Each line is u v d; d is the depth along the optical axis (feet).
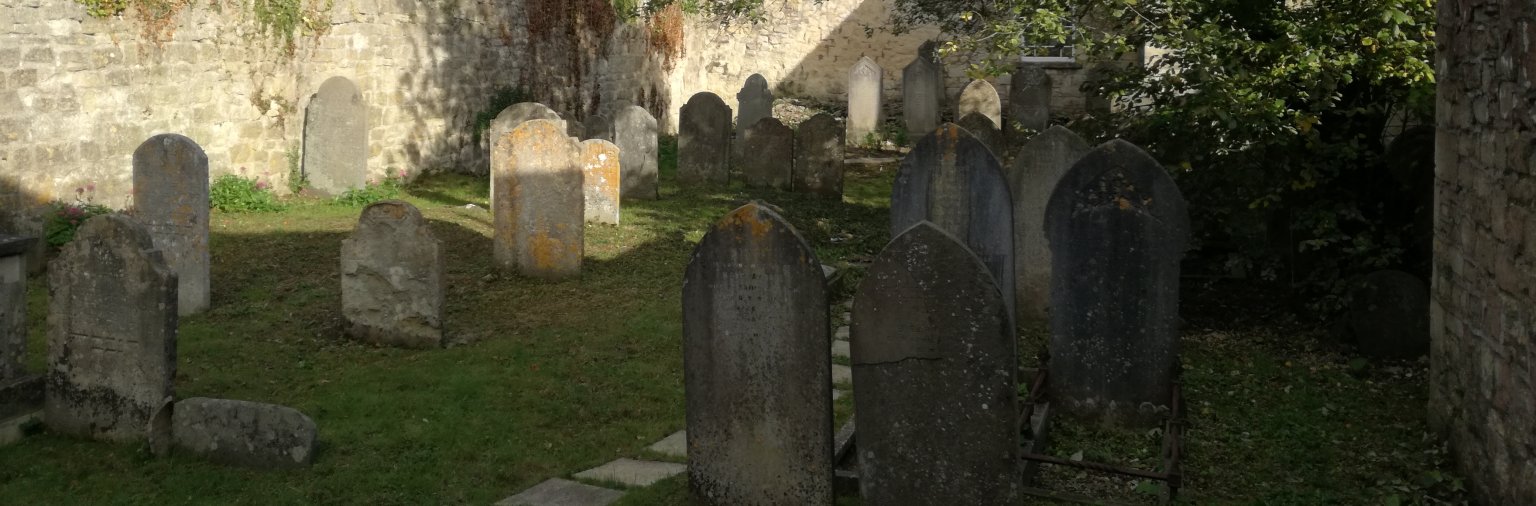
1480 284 21.30
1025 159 32.73
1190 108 31.48
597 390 27.37
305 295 34.55
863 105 77.92
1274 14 33.14
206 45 46.68
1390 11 29.89
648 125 51.67
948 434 18.40
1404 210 33.78
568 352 30.14
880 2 88.33
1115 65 51.44
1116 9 33.32
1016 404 18.03
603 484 21.85
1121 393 24.67
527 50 68.13
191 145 31.96
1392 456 23.72
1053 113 83.92
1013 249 27.94
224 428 22.20
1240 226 35.37
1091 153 24.18
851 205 53.83
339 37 53.52
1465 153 22.30
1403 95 31.94
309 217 45.70
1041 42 35.45
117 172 42.80
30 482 21.16
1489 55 20.79
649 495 20.79
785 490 19.67
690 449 20.26
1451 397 23.22
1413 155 32.22
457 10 61.46
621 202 51.26
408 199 51.01
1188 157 32.76
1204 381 28.94
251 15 48.70
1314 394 28.14
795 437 19.44
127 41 42.98
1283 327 34.37
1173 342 24.13
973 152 27.89
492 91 65.05
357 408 25.44
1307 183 31.48
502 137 36.99
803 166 55.42
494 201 37.50
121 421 23.06
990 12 54.90
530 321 33.06
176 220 32.30
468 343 30.76
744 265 19.26
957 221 28.22
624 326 32.55
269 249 39.88
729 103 92.53
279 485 21.21
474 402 26.14
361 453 22.86
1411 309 30.27
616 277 38.01
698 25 91.20
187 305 32.42
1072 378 25.07
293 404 25.63
